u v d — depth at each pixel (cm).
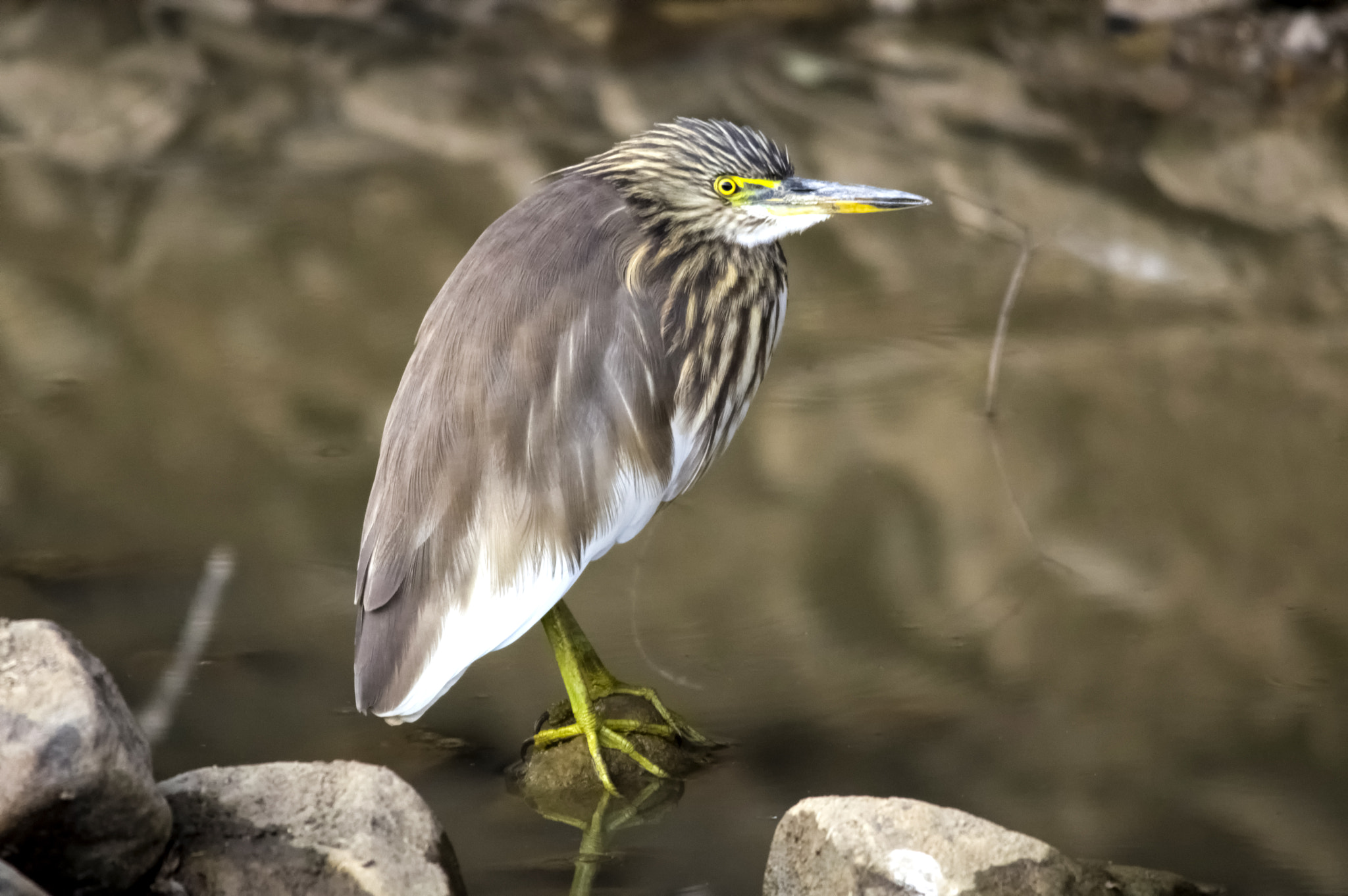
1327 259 1251
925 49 1753
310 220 1368
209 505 912
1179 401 1031
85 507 905
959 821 558
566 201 695
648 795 659
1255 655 764
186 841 538
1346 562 845
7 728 497
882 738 702
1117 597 824
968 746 696
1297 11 1705
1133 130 1528
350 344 1130
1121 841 622
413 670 629
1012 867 544
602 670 723
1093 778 668
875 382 1072
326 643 775
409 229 1345
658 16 1864
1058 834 627
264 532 882
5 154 1519
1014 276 1071
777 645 784
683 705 727
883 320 1170
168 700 722
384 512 645
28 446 980
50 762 492
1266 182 1405
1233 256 1257
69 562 844
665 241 701
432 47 1830
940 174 1448
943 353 1113
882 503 925
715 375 716
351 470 958
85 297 1207
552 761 673
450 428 643
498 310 655
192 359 1108
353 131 1602
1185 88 1623
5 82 1689
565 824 638
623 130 1589
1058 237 1312
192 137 1581
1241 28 1700
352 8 1902
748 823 637
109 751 501
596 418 660
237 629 786
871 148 1510
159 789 546
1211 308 1178
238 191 1438
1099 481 940
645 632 796
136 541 869
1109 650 774
